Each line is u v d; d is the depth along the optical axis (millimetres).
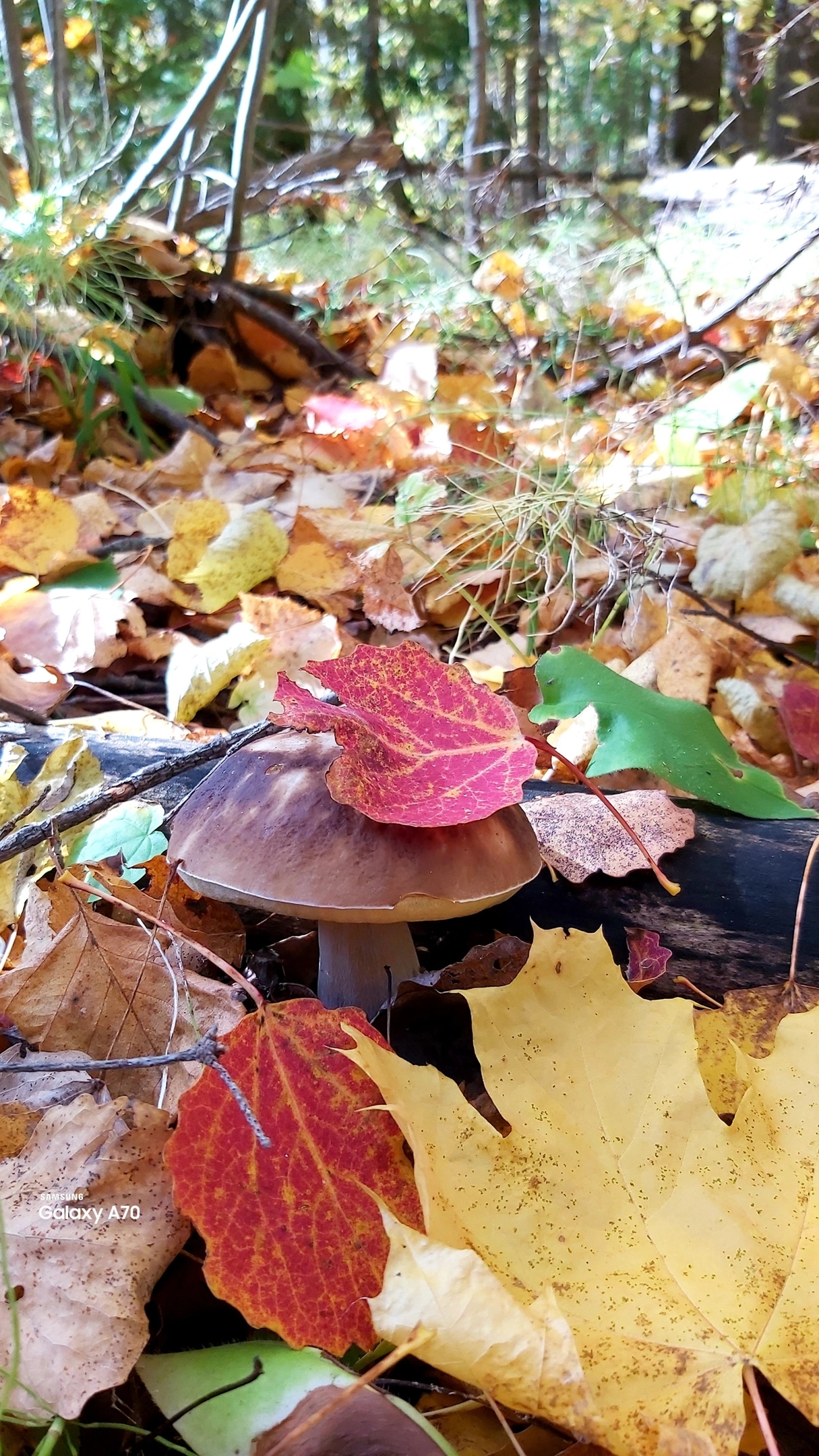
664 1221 175
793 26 1118
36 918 251
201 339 881
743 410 696
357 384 823
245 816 211
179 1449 158
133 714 375
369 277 1090
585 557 508
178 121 817
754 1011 241
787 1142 184
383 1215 154
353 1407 155
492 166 1331
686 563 545
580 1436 147
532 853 224
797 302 904
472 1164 179
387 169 1178
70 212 728
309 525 526
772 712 419
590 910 274
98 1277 170
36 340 705
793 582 490
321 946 255
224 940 270
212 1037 186
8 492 519
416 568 518
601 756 288
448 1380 177
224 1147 180
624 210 1338
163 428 798
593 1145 183
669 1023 196
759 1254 171
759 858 271
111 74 1678
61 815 248
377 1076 178
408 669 219
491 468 623
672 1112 187
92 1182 182
